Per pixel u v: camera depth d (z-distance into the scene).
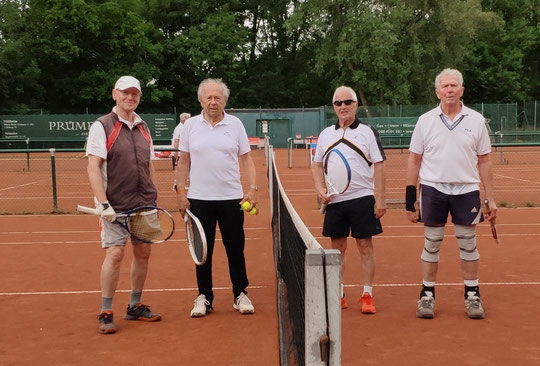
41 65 46.91
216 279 7.00
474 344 4.66
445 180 5.27
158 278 7.09
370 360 4.32
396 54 45.44
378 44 42.91
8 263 8.05
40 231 10.70
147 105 50.09
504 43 57.22
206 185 5.51
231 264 5.69
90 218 12.29
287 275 4.68
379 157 5.52
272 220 9.91
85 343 4.82
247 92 52.91
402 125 34.12
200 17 52.78
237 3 54.69
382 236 9.80
